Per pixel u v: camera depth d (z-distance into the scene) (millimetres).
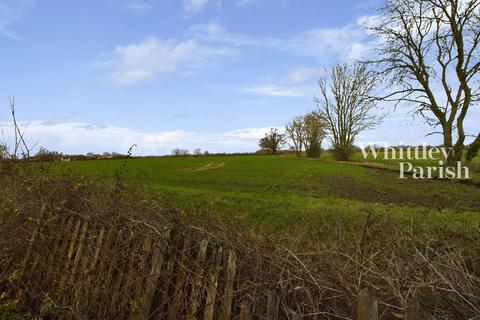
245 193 20359
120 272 4551
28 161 7328
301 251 4168
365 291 2803
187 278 4020
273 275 3732
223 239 4297
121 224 4945
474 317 2760
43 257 5242
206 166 48250
